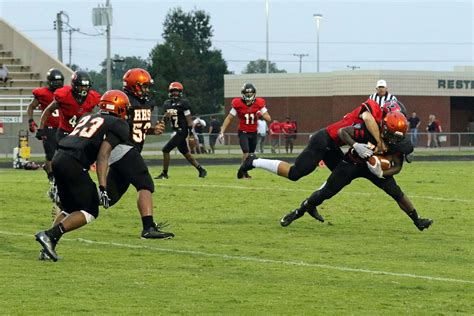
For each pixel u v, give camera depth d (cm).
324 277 2152
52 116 3991
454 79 13000
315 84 13212
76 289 1989
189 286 2034
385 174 2809
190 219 3191
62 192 2317
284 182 4650
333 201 3756
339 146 2920
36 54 9500
